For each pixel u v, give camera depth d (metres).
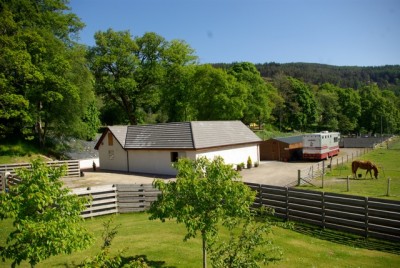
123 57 57.25
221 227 15.62
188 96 57.03
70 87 40.06
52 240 7.04
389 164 38.44
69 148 48.25
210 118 54.72
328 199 15.48
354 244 13.60
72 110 43.56
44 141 44.56
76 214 8.48
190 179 9.91
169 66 61.56
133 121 62.75
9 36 38.38
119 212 19.77
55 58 39.66
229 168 10.16
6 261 11.83
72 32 48.81
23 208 7.73
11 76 38.09
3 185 26.45
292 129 91.88
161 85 61.03
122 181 30.52
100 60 55.72
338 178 29.64
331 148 48.44
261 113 66.38
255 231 9.11
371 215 14.17
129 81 55.59
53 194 8.22
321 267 11.23
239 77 66.12
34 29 40.44
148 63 60.62
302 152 46.28
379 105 91.69
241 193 9.89
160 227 16.11
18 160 39.69
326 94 100.50
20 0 40.12
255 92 66.25
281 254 9.53
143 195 19.80
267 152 47.12
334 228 15.27
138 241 14.05
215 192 9.76
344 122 89.31
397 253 12.53
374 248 13.11
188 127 34.12
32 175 8.10
